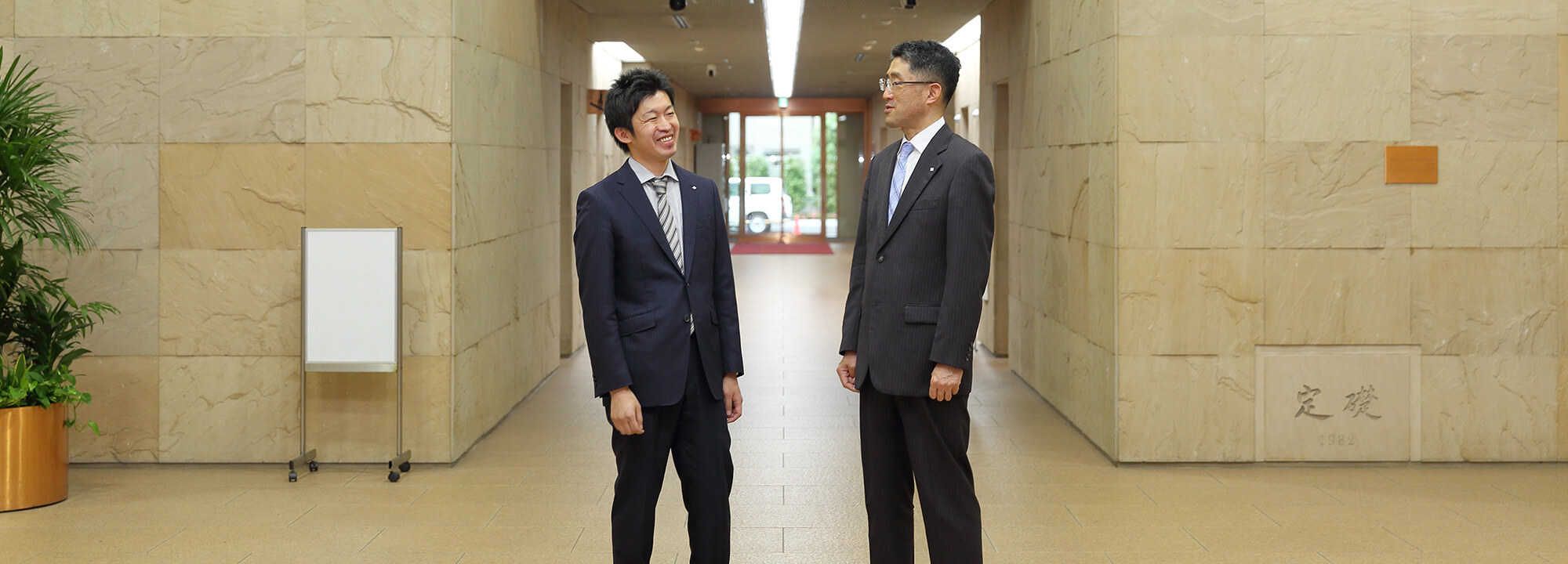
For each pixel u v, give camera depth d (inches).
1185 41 220.4
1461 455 226.1
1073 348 261.9
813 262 808.9
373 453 226.5
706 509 135.6
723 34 480.1
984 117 390.6
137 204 223.6
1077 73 252.8
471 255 237.1
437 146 221.3
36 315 207.3
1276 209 222.2
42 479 196.1
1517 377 224.8
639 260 130.7
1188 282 223.6
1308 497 203.0
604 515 191.5
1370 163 221.3
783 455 237.8
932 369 131.4
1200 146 221.5
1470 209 222.2
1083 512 193.8
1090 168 243.1
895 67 134.9
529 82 295.3
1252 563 165.5
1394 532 181.0
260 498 202.2
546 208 324.8
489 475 218.8
